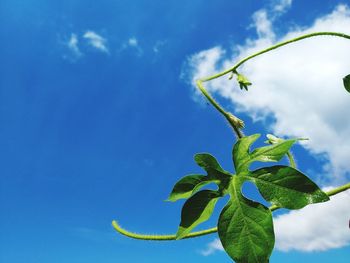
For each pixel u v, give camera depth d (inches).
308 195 8.8
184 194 9.6
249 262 8.7
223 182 9.6
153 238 10.2
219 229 9.0
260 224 8.9
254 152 9.5
